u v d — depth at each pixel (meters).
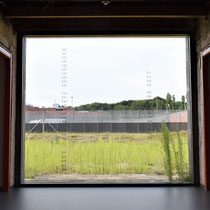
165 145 5.48
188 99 5.56
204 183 4.97
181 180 5.40
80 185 5.28
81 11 4.78
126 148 5.52
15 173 5.30
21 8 4.78
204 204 3.91
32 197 4.39
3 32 4.75
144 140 5.53
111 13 4.75
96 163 5.50
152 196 4.42
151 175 5.45
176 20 5.41
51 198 4.32
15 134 5.37
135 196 4.43
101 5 4.79
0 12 4.60
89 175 5.48
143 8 4.72
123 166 5.50
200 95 5.22
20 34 5.50
